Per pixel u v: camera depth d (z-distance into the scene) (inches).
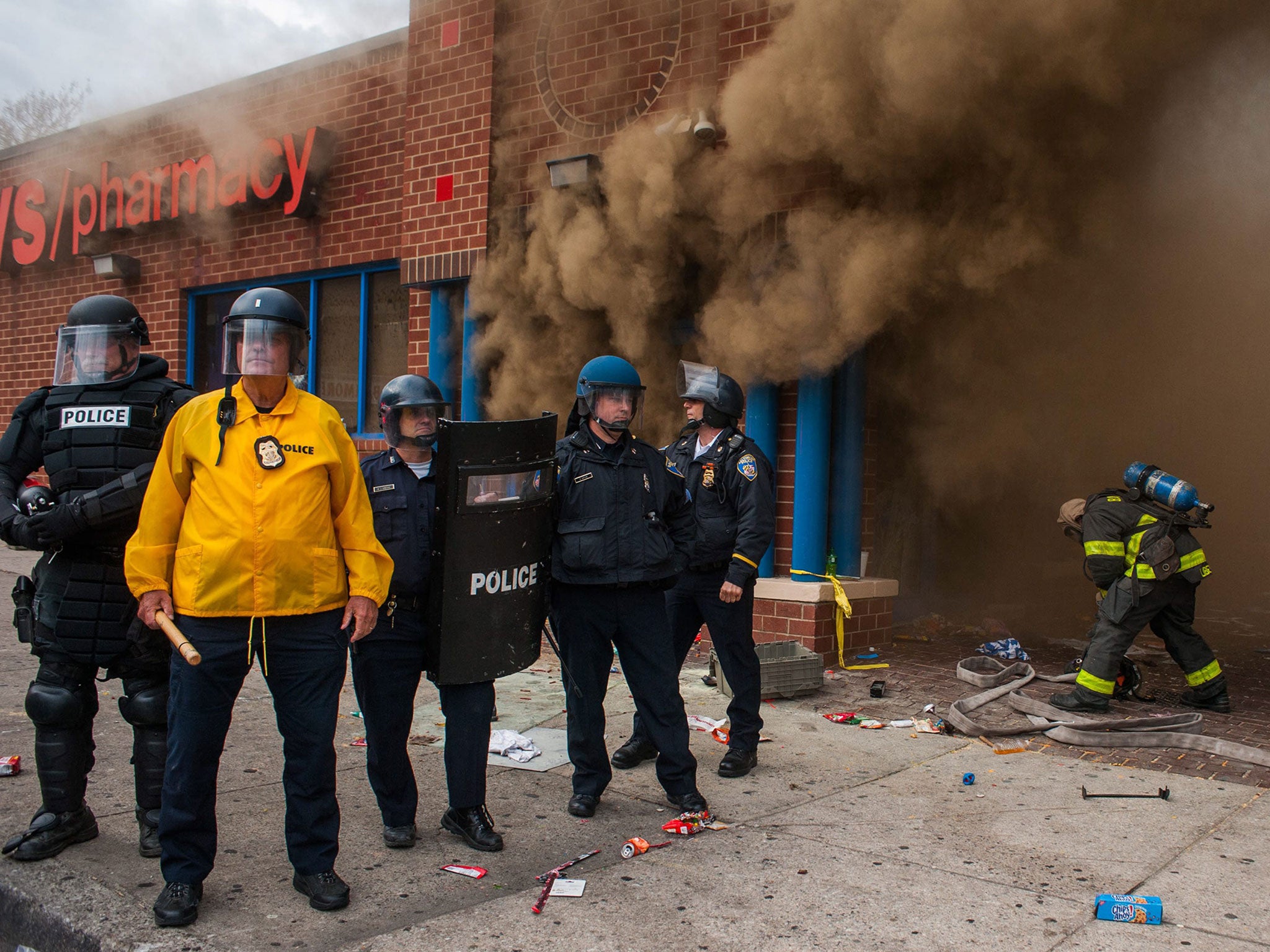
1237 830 151.0
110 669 137.6
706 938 115.4
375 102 362.6
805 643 257.8
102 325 137.4
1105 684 214.1
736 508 179.5
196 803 118.8
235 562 117.2
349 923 119.0
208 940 114.0
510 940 114.4
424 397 141.8
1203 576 217.2
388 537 140.6
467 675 140.3
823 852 141.6
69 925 118.3
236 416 120.0
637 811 159.5
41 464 141.8
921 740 200.2
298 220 384.5
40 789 145.7
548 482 149.1
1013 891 128.3
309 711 122.4
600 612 155.0
